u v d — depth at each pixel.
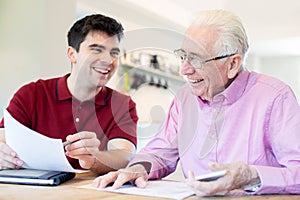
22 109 1.54
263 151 1.15
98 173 1.25
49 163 1.17
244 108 1.20
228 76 1.19
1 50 2.43
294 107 1.11
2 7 2.44
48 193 0.92
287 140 1.08
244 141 1.18
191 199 0.89
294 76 5.99
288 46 5.30
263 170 0.96
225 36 1.16
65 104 1.54
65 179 1.10
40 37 2.31
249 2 3.85
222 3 3.90
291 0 3.75
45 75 2.31
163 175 1.26
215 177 0.93
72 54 1.36
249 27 4.74
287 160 1.07
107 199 0.87
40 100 1.56
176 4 3.93
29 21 2.36
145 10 3.46
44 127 1.54
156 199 0.88
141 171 1.11
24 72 2.34
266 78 1.22
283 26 4.70
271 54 5.89
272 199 0.90
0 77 2.42
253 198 0.91
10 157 1.19
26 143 1.14
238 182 0.93
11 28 2.41
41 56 2.30
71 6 2.51
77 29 1.31
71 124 1.52
